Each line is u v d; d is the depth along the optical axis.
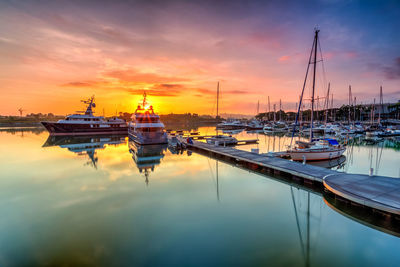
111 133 57.97
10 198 12.74
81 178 16.98
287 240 8.37
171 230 9.05
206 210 11.11
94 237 8.51
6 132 64.12
